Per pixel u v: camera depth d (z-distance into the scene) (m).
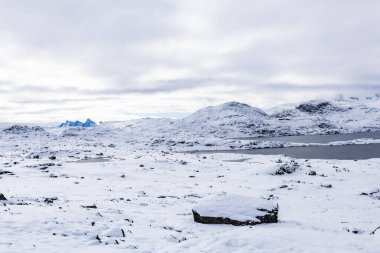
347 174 59.78
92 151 143.75
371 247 15.76
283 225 22.45
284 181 54.75
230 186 50.16
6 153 150.38
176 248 15.57
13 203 24.95
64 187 44.38
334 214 29.00
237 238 16.73
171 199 35.72
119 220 21.22
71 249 14.12
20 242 14.38
